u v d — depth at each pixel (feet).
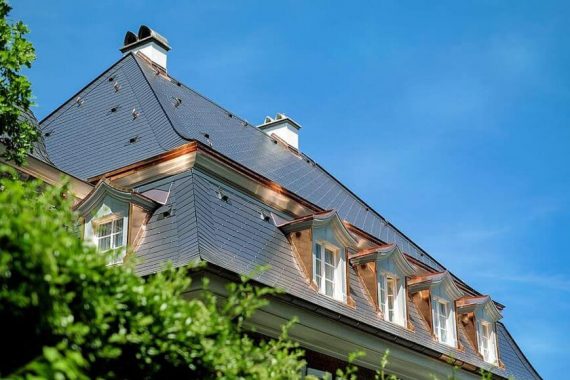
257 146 91.71
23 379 22.20
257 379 31.32
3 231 23.39
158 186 65.98
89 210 64.13
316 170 101.04
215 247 58.65
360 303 73.46
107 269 27.76
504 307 105.09
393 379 40.34
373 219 100.53
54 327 24.26
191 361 28.86
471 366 85.15
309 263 67.46
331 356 65.67
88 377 24.09
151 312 28.40
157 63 91.56
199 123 82.07
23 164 50.31
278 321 59.77
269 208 71.10
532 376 102.58
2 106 47.19
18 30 49.03
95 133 79.20
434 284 85.25
